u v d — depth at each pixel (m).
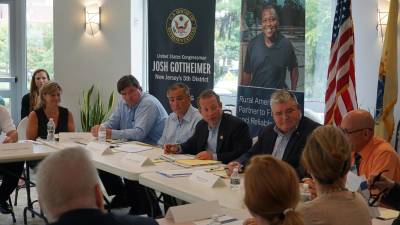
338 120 4.37
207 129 4.03
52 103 4.99
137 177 3.21
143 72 6.73
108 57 6.67
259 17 5.11
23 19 7.49
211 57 5.79
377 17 4.55
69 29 6.79
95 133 4.71
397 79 4.31
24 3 7.46
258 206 1.44
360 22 4.68
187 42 5.95
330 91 4.46
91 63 6.77
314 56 5.28
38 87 5.99
